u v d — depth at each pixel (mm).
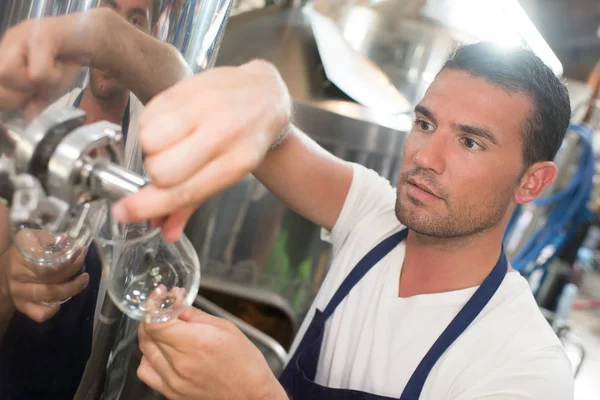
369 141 1573
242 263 1679
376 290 985
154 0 459
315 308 1053
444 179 836
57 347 470
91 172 366
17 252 398
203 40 563
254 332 1531
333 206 1058
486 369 821
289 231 1649
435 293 916
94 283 478
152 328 541
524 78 829
